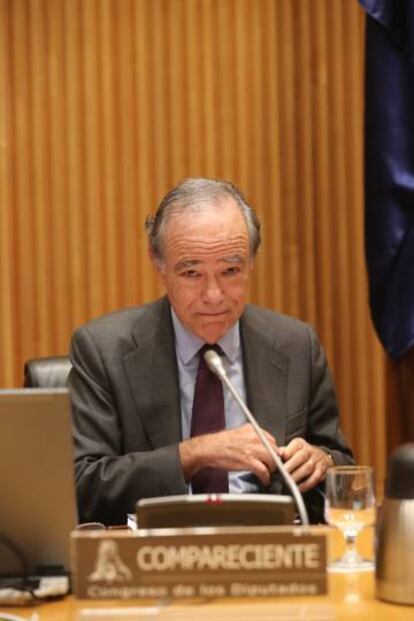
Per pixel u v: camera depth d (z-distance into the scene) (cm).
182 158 1112
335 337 1135
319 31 1116
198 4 1104
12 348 1101
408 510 486
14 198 1097
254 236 732
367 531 634
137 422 736
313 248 1130
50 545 525
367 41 1051
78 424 736
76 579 459
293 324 791
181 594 456
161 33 1102
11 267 1099
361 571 545
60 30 1091
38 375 811
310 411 773
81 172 1103
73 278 1106
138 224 1109
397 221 1049
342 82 1120
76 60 1094
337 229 1128
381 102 1042
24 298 1101
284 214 1124
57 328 1105
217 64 1110
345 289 1131
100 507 698
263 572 455
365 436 1138
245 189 1117
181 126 1109
